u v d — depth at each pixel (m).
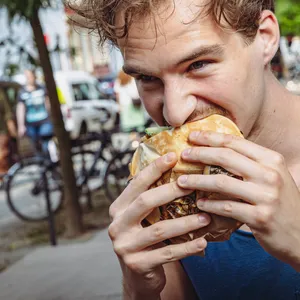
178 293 1.53
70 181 5.91
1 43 5.34
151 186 1.18
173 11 1.10
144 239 1.15
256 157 1.07
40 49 5.66
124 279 1.34
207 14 1.10
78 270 4.71
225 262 1.38
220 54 1.14
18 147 10.10
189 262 1.42
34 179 7.15
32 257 5.32
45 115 8.65
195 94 1.17
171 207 1.15
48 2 4.88
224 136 1.10
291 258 1.07
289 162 1.43
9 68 5.50
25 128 8.98
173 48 1.12
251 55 1.21
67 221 5.95
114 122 13.81
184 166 1.12
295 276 1.31
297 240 1.05
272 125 1.38
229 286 1.38
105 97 14.34
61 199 7.07
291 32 5.73
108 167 7.16
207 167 1.09
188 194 1.12
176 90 1.16
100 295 4.04
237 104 1.20
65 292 4.20
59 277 4.59
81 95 13.80
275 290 1.33
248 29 1.17
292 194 1.05
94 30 1.31
